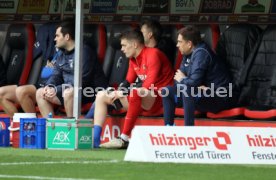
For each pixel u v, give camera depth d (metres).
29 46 37.38
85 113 33.09
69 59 32.97
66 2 39.69
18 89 33.47
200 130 25.45
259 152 25.50
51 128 29.81
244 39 33.50
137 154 25.84
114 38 36.03
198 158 25.38
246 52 33.50
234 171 23.77
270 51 33.06
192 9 36.75
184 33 30.95
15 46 37.94
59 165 24.89
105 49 36.22
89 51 33.06
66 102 32.19
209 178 22.36
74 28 32.88
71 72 32.88
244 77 33.06
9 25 40.16
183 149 25.50
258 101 32.88
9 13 40.84
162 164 25.03
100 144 30.95
